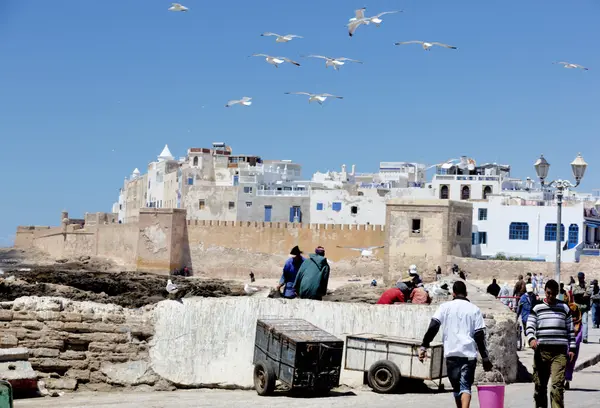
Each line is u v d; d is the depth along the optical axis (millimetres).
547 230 79250
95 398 16219
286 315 17922
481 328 13031
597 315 33938
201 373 17828
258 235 87500
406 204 74250
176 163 124938
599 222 83688
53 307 17516
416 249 73875
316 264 19016
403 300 19219
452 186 96812
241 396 16516
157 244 88500
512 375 18391
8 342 17125
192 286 63875
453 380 12945
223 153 128125
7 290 33062
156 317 18141
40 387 16641
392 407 14680
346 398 16000
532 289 25109
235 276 87438
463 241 75750
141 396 16500
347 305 17875
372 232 83875
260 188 105625
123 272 80250
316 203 97812
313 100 37469
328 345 16188
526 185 106000
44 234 123438
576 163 27344
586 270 70500
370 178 123812
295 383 15984
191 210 102750
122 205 150375
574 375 20781
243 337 17875
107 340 17641
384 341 16797
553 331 14102
